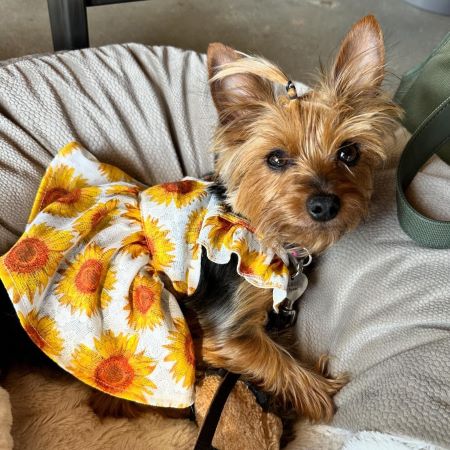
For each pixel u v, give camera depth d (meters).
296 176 0.33
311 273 0.40
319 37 0.84
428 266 0.33
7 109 0.42
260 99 0.35
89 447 0.34
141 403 0.34
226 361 0.37
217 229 0.34
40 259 0.33
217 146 0.36
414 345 0.31
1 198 0.39
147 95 0.46
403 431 0.28
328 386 0.36
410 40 0.84
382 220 0.37
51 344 0.33
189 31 0.82
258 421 0.34
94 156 0.42
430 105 0.44
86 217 0.35
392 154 0.40
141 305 0.34
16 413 0.34
